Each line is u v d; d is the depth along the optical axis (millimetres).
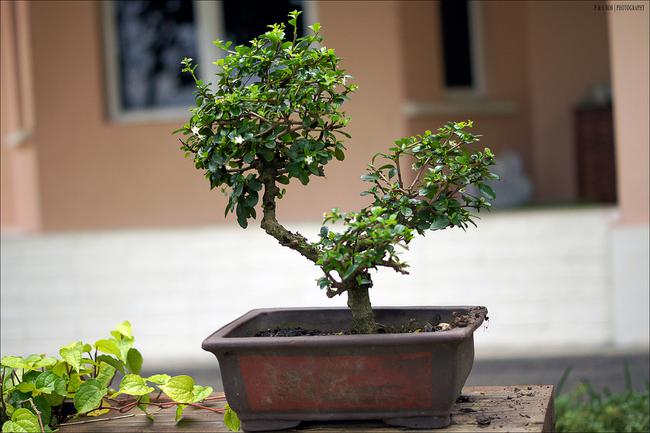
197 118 2355
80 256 7953
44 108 8719
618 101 6227
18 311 6848
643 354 5602
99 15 8648
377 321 2570
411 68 9367
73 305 6887
